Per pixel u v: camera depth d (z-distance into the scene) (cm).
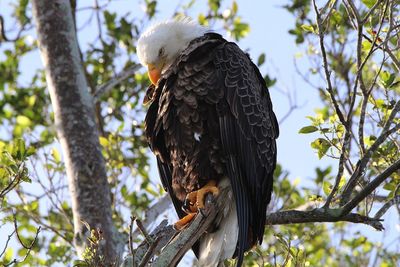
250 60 1162
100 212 1300
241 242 1023
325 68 1040
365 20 1029
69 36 1397
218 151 1090
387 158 1149
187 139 1102
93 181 1319
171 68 1118
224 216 1072
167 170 1176
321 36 1028
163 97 1110
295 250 1103
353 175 1067
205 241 1073
